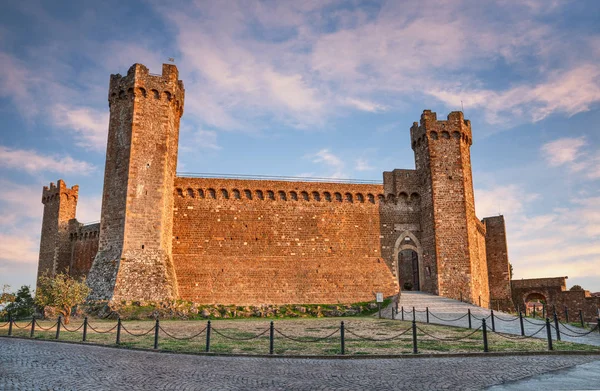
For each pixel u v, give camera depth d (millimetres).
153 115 42688
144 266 38781
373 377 13531
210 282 43406
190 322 31922
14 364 15266
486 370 14477
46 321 32469
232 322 31922
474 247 47156
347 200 48656
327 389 12055
